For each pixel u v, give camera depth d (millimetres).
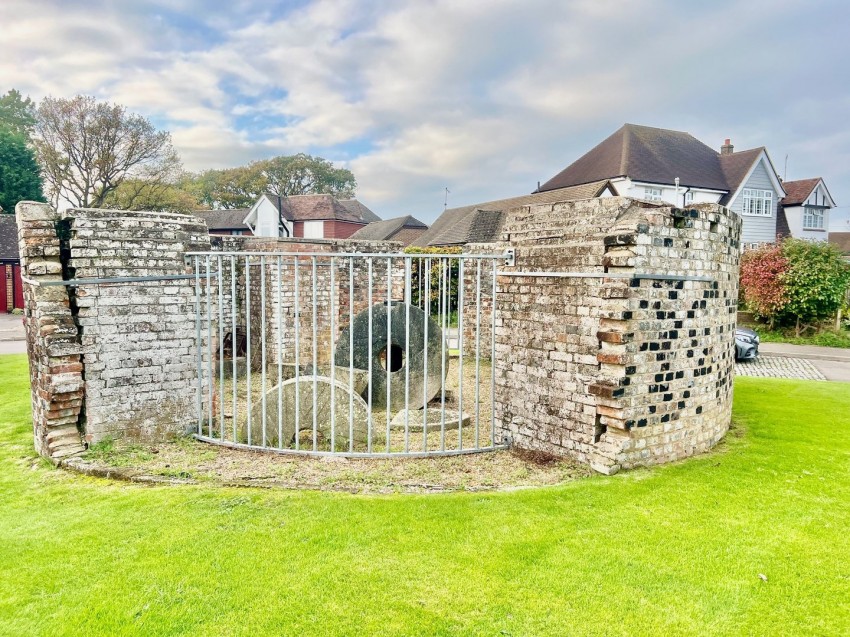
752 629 2773
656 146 26156
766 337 18062
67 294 5379
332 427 5570
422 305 16812
